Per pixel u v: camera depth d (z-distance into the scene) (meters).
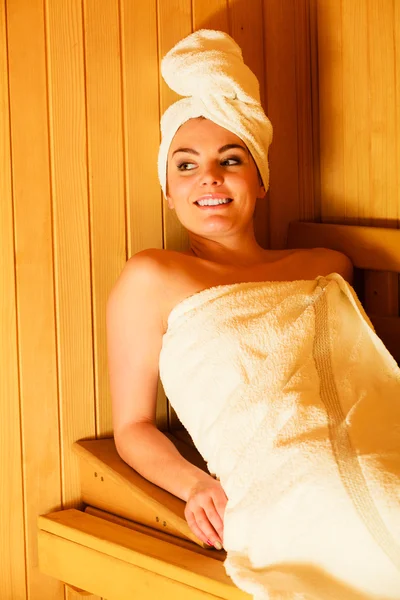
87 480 1.80
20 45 1.71
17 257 1.73
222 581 1.34
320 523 1.26
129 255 1.89
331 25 2.15
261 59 2.11
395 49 2.02
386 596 1.22
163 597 1.44
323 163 2.21
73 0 1.77
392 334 1.97
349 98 2.13
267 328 1.56
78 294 1.81
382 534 1.21
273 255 1.90
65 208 1.79
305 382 1.47
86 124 1.81
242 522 1.36
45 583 1.79
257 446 1.40
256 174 1.84
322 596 1.23
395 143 2.04
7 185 1.71
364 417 1.39
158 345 1.68
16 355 1.74
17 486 1.75
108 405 1.87
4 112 1.69
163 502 1.54
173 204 1.85
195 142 1.77
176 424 1.98
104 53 1.83
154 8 1.90
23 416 1.75
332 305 1.62
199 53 1.78
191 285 1.68
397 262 1.94
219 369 1.53
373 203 2.10
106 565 1.56
